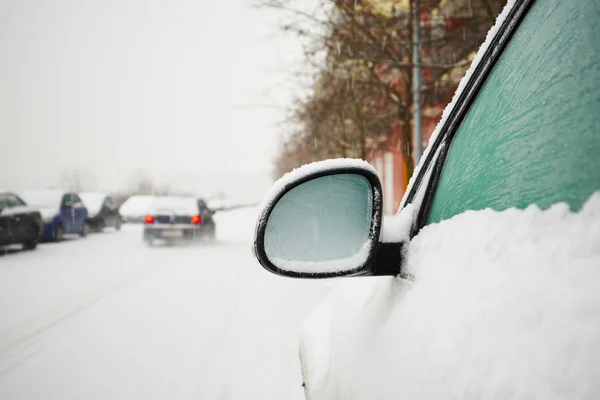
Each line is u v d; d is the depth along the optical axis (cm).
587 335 46
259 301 597
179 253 1152
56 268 905
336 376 148
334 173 111
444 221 106
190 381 339
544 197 71
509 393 52
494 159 91
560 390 45
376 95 776
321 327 201
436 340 75
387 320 110
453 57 716
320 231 112
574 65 69
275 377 345
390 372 92
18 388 329
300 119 794
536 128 77
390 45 681
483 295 69
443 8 704
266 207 108
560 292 54
